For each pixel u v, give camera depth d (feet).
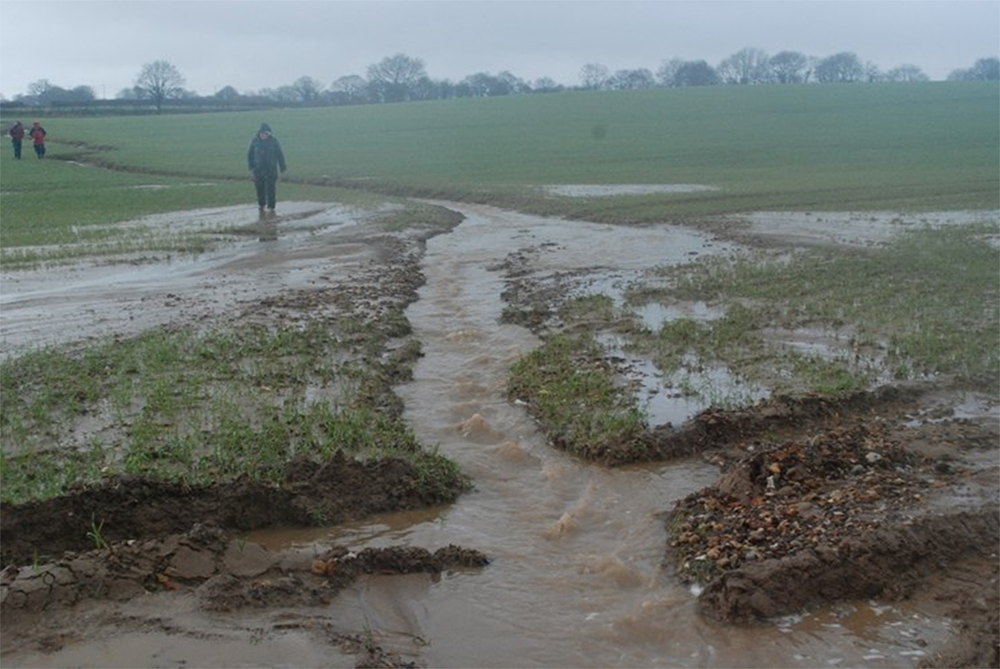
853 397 34.30
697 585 22.54
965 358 38.96
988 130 190.70
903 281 55.21
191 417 32.71
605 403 34.32
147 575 21.81
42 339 43.75
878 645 20.20
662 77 501.97
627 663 19.98
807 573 21.84
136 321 47.52
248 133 226.99
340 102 463.42
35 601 20.68
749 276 57.77
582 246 74.38
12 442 30.40
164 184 132.36
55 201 109.29
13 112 315.78
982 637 19.83
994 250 64.85
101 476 27.14
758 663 19.77
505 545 24.99
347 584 22.58
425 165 153.17
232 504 25.84
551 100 312.71
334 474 27.45
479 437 32.42
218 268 63.82
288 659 19.30
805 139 184.14
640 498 27.61
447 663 19.90
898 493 26.09
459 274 63.10
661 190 111.34
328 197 109.60
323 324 46.26
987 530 24.03
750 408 33.14
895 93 291.58
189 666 18.97
